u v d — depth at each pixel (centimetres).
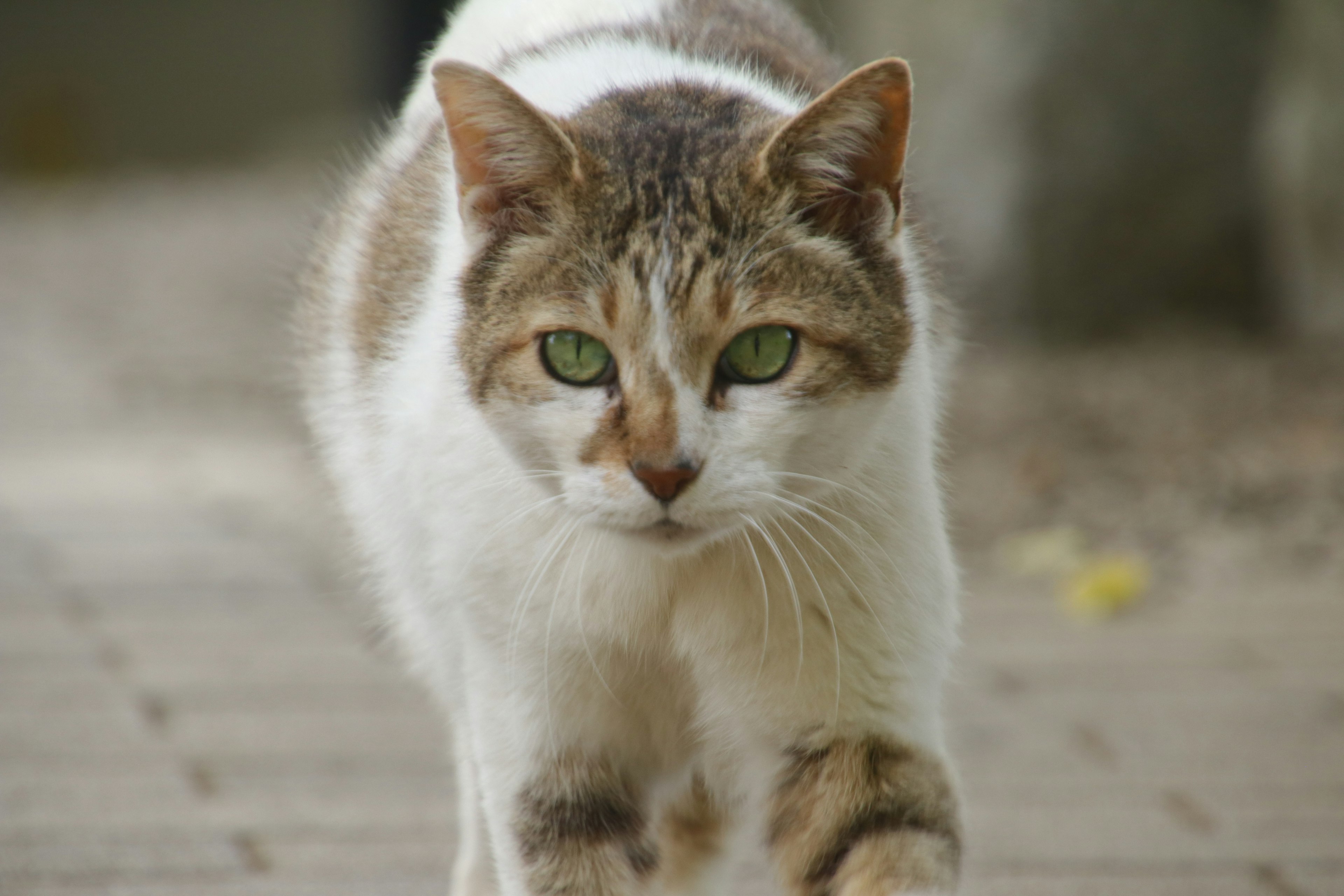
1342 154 1794
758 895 651
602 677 519
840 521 502
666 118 526
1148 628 976
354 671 889
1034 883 630
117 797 709
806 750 512
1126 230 1781
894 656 505
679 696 538
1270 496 1231
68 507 1247
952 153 1789
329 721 813
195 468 1388
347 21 4612
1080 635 963
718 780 555
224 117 4656
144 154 4647
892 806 498
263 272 2564
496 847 537
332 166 835
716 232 484
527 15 677
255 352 1938
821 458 499
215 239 3005
